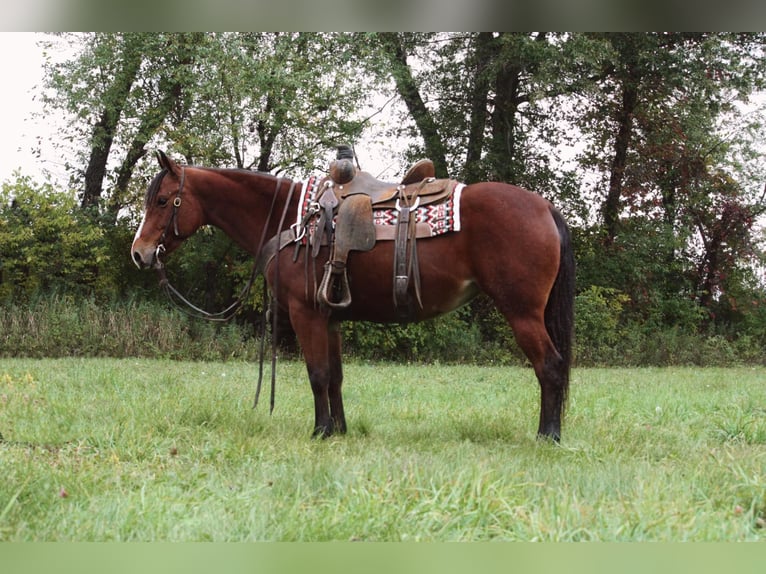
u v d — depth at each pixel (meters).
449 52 23.14
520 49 20.34
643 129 25.05
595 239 24.38
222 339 18.89
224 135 20.36
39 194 19.75
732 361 23.17
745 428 6.52
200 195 6.66
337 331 6.55
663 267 24.39
